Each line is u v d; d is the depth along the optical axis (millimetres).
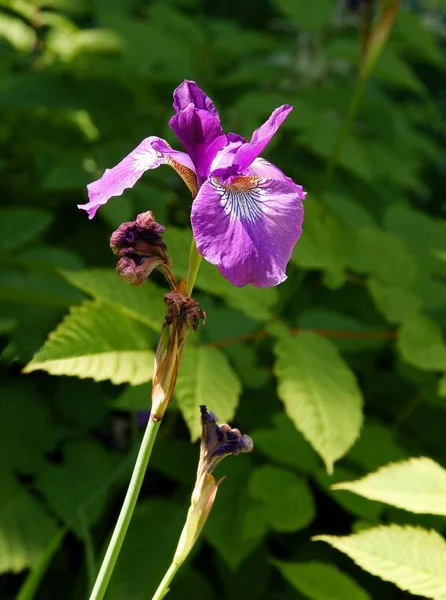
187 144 240
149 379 321
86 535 338
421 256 517
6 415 441
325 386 344
